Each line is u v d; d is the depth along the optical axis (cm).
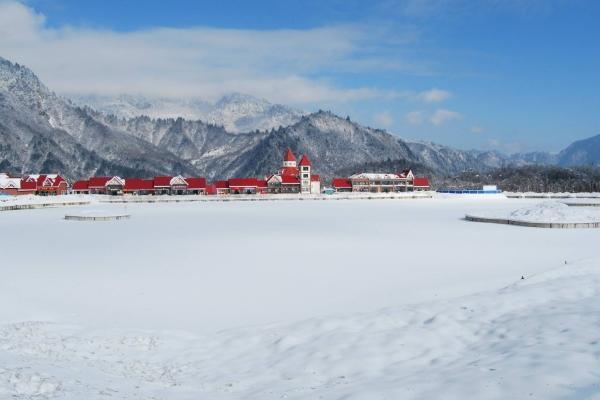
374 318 2394
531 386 1382
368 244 5559
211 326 2547
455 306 2519
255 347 2131
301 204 13725
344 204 13738
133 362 1942
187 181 17538
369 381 1642
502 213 9556
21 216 9800
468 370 1589
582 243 5638
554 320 2067
